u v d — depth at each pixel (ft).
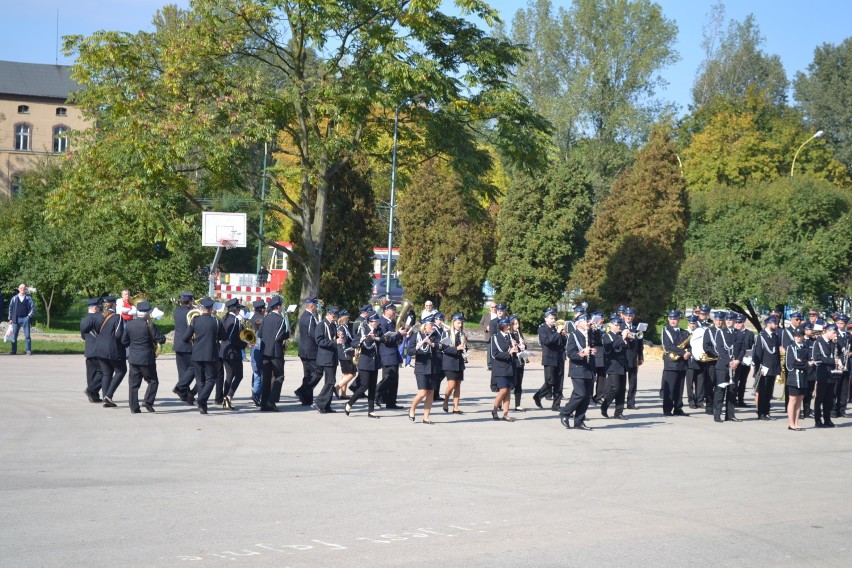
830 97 285.23
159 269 131.64
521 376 63.52
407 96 104.94
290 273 123.85
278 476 38.45
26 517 30.50
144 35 104.42
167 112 100.01
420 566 26.35
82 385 68.03
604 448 48.83
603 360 64.23
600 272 146.72
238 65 110.52
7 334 94.79
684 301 151.02
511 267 160.45
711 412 66.59
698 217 165.48
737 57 272.72
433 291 172.35
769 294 150.61
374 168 131.13
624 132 206.69
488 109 109.19
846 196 164.66
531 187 159.22
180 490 35.24
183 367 57.52
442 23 106.83
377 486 37.11
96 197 102.22
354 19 103.60
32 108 264.31
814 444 53.36
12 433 46.57
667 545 29.55
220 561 26.22
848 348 68.95
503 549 28.37
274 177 123.34
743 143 234.17
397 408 62.28
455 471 40.83
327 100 103.09
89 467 38.93
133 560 26.07
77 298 183.83
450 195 170.71
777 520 33.65
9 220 148.25
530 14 216.95
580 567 26.76
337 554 27.27
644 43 209.05
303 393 61.77
